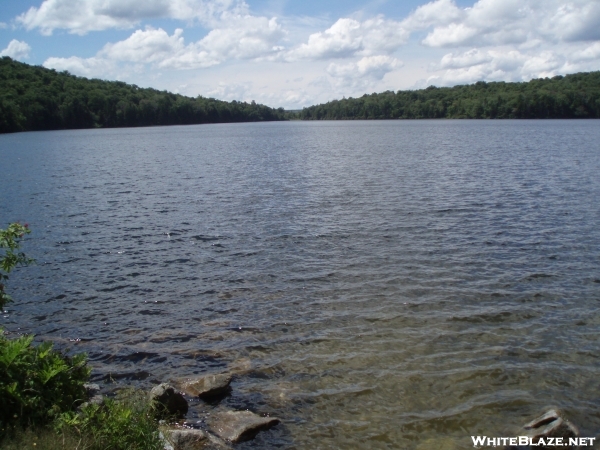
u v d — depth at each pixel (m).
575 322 12.12
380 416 8.73
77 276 15.97
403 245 18.50
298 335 11.72
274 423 8.49
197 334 11.90
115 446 6.81
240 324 12.37
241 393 9.44
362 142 75.12
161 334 11.94
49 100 144.88
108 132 128.38
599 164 40.09
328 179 34.81
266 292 14.40
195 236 20.36
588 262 16.33
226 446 7.77
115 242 19.70
